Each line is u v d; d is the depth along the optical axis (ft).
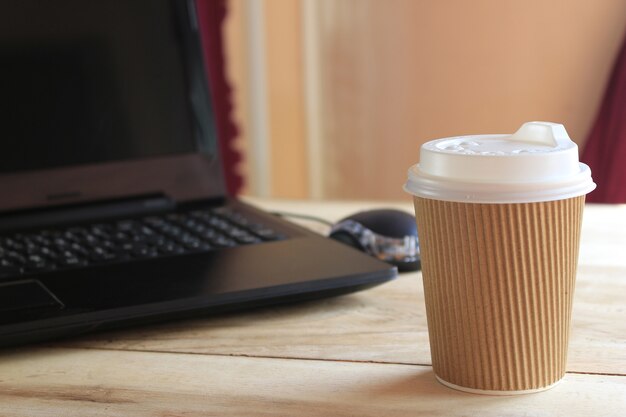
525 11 5.67
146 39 3.21
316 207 3.66
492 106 5.93
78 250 2.66
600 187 4.93
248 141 6.86
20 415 1.97
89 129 3.10
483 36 5.85
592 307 2.45
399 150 6.38
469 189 1.90
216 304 2.34
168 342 2.30
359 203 3.73
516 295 1.95
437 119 6.17
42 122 3.06
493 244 1.93
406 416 1.93
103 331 2.37
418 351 2.21
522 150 1.94
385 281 2.49
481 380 1.99
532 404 1.96
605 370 2.10
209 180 3.23
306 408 1.97
